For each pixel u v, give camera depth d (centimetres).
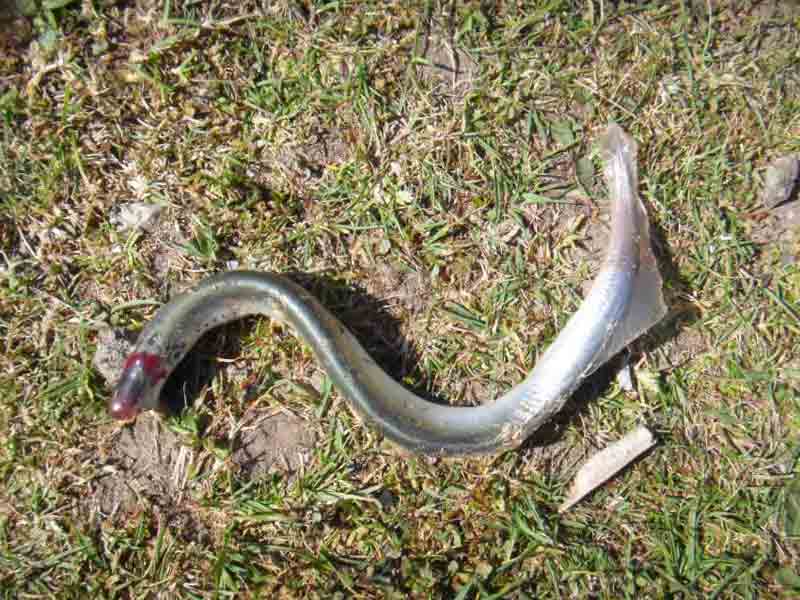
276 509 34
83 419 33
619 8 36
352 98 35
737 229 36
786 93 36
